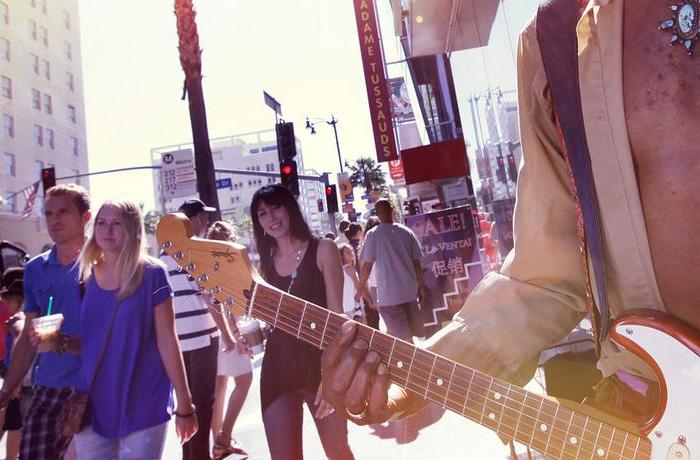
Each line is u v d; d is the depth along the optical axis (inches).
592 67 41.8
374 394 47.0
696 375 37.4
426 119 591.8
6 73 1526.8
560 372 75.7
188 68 401.1
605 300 42.8
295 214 112.3
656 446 39.3
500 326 48.1
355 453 160.7
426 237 304.5
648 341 39.3
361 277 245.1
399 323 237.5
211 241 64.2
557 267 47.6
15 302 207.0
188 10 400.2
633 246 40.9
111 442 99.8
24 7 1621.6
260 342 163.6
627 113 40.2
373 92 448.5
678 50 38.0
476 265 299.4
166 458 184.1
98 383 99.8
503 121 247.1
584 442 43.1
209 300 66.1
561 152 46.9
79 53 1878.7
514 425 46.1
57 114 1731.1
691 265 38.3
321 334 56.1
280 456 98.3
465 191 496.7
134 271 103.2
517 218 49.2
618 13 40.4
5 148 1494.8
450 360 48.4
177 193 592.7
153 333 105.0
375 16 450.3
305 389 100.0
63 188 120.6
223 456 177.8
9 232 1441.9
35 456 104.6
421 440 162.7
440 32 373.1
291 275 111.2
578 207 43.4
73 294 112.4
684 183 37.8
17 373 118.8
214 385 160.6
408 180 413.7
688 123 37.6
